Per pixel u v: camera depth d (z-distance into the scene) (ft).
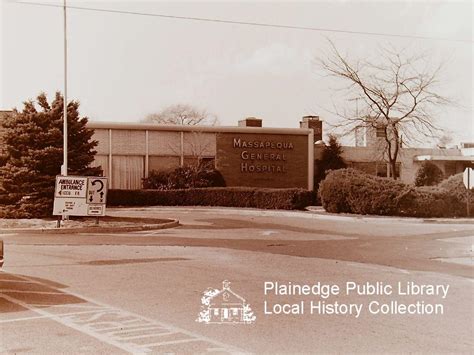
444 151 182.29
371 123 134.92
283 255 55.93
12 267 46.91
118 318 29.43
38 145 95.66
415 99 133.49
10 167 93.76
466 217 106.93
